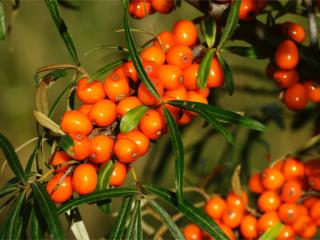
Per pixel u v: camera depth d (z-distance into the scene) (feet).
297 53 0.97
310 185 1.06
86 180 0.86
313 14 1.01
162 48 0.93
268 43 0.99
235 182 1.06
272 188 1.05
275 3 1.08
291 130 1.24
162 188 0.89
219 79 0.94
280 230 1.03
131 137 0.88
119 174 0.88
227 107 1.48
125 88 0.89
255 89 1.27
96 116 0.88
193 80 0.91
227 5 0.97
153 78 0.89
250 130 1.22
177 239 0.87
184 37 0.95
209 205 1.06
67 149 0.83
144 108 0.87
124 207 0.87
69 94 0.92
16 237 0.84
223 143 1.55
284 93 1.01
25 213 0.87
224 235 0.86
